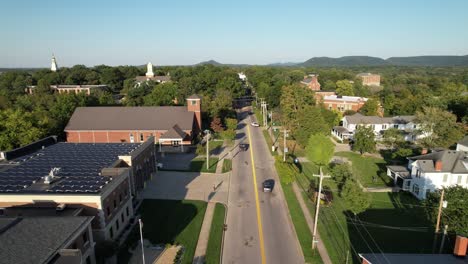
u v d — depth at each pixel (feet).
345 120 247.50
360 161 178.19
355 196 104.83
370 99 296.71
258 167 162.20
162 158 177.58
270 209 115.24
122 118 206.90
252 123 281.54
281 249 90.58
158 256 86.22
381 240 95.50
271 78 513.04
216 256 86.53
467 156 135.95
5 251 58.23
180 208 115.14
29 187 91.30
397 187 138.72
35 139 168.66
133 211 111.75
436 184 125.39
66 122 213.46
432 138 184.24
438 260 65.41
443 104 276.00
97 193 86.43
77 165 111.55
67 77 501.15
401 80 626.23
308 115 193.88
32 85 472.03
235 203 119.96
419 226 104.58
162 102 285.84
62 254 62.80
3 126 169.27
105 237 88.58
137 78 541.75
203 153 186.91
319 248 90.89
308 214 111.34
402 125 239.91
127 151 129.29
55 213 83.20
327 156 152.05
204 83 399.65
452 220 87.56
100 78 529.45
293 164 157.99
